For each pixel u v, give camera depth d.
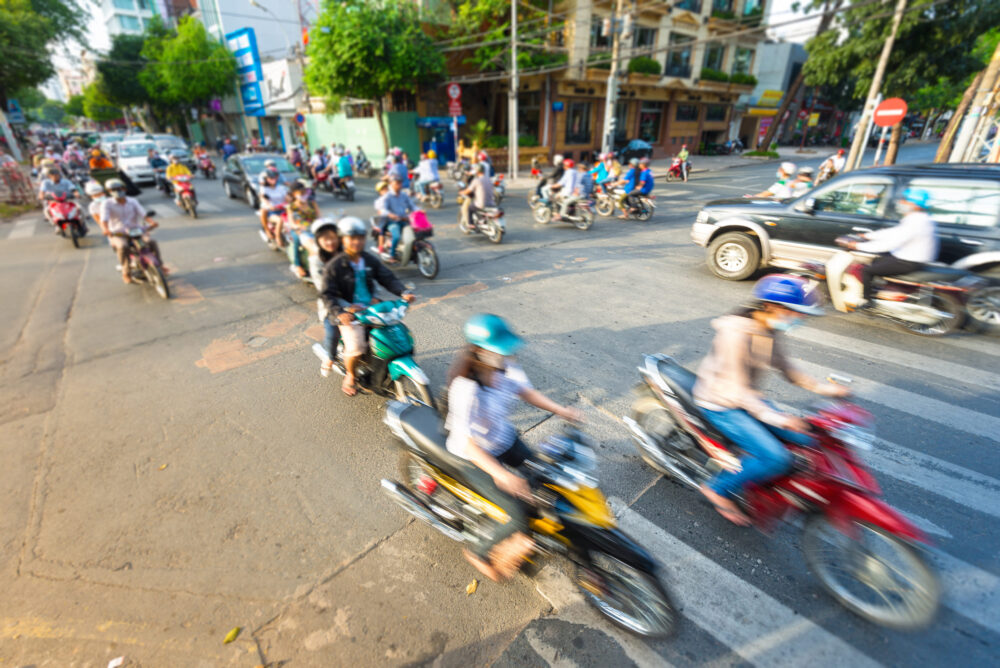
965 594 2.63
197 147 23.80
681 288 7.39
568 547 2.47
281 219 9.00
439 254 9.73
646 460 3.66
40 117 124.69
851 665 2.33
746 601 2.66
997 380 4.65
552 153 25.81
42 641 2.57
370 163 25.62
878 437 3.89
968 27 17.09
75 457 4.01
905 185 5.97
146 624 2.64
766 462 2.66
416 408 3.05
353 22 19.69
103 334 6.36
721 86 30.00
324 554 3.06
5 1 29.97
